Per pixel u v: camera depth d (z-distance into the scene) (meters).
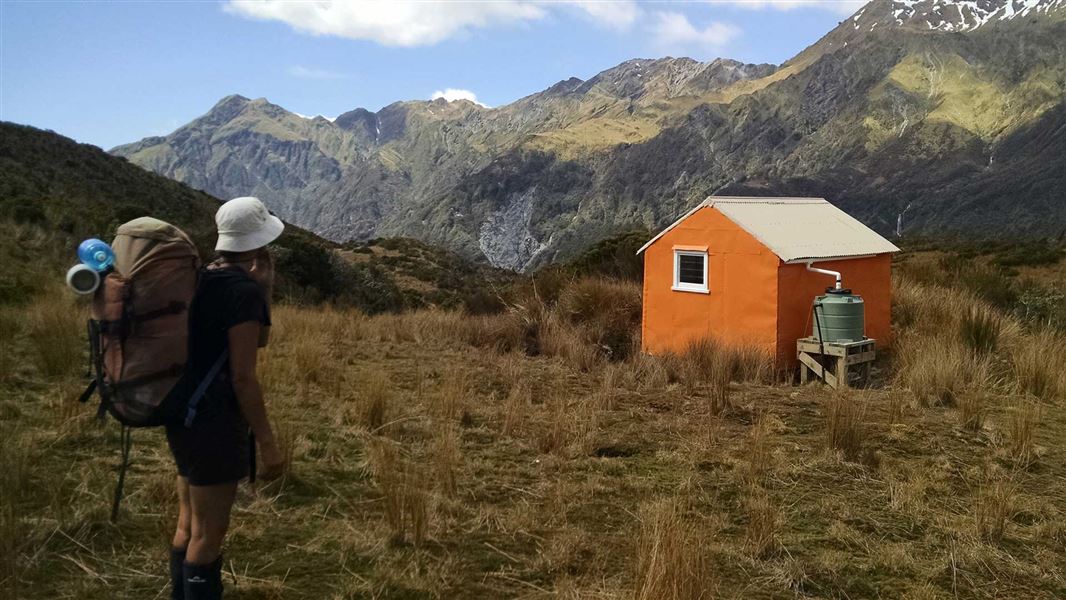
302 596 3.88
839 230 11.49
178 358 3.00
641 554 4.04
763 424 6.88
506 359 10.23
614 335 12.14
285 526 4.66
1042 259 26.70
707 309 10.91
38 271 13.74
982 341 10.06
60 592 3.79
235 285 3.12
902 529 4.98
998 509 5.10
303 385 7.82
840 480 5.79
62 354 7.86
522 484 5.54
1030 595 4.26
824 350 9.62
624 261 16.58
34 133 42.62
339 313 14.77
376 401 6.93
